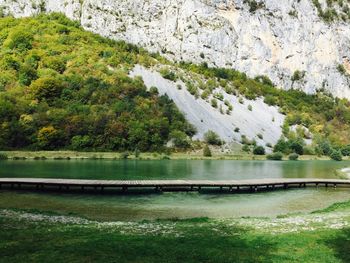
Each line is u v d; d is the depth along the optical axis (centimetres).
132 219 3369
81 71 14988
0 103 11988
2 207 3819
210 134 13638
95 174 6756
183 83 17112
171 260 1892
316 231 2553
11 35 16562
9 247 2080
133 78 15488
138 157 11206
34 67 14862
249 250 2077
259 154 13688
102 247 2083
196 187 5272
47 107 12619
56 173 6762
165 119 13400
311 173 8025
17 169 7319
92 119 12250
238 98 18750
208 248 2097
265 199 4738
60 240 2234
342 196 5053
